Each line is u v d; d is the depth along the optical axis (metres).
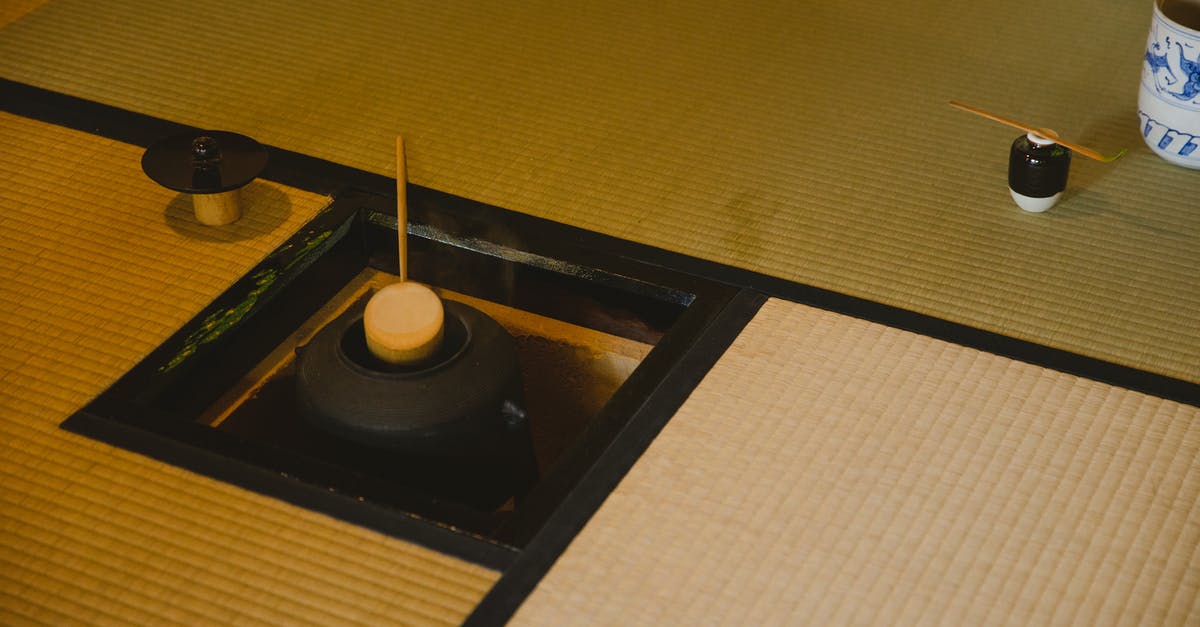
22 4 2.90
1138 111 2.62
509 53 2.81
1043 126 2.68
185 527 2.05
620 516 2.07
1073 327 2.33
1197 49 2.48
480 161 2.57
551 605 1.99
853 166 2.59
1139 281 2.40
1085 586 2.03
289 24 2.86
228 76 2.73
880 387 2.22
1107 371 2.26
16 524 2.05
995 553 2.06
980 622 2.00
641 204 2.50
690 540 2.06
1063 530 2.08
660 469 2.12
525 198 2.50
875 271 2.40
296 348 2.33
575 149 2.60
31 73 2.71
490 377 2.21
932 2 2.98
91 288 2.32
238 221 2.43
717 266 2.39
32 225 2.41
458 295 2.49
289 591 2.00
